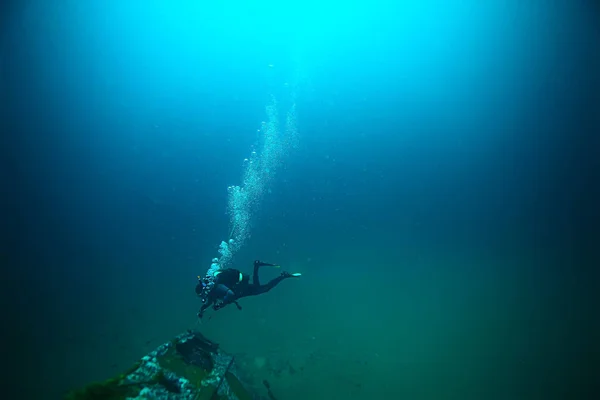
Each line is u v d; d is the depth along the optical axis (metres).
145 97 21.20
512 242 8.85
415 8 19.48
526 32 17.50
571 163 12.93
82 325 6.02
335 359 5.12
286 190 13.12
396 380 4.66
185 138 18.44
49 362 5.09
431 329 5.77
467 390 4.40
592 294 6.23
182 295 7.01
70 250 9.12
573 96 16.23
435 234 9.66
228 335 5.78
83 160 15.83
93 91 20.48
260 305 6.68
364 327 5.91
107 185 13.86
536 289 6.71
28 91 19.30
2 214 11.01
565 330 5.41
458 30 18.66
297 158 15.75
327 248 9.12
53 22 19.36
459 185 12.90
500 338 5.41
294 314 6.36
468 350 5.19
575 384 4.30
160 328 5.93
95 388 2.26
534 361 4.82
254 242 9.51
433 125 17.91
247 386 4.14
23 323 6.03
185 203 12.46
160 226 10.73
